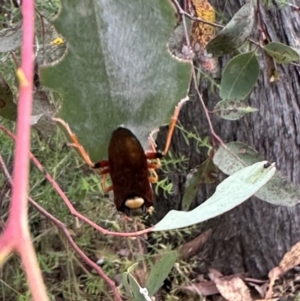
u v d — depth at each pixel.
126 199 0.11
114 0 0.12
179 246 0.37
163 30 0.13
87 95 0.12
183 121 0.36
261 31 0.18
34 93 0.18
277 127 0.36
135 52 0.12
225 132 0.36
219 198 0.08
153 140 0.13
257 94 0.35
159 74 0.13
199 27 0.20
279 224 0.38
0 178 0.24
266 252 0.38
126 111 0.13
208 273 0.39
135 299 0.12
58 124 0.12
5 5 0.27
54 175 0.27
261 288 0.37
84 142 0.13
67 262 0.29
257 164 0.09
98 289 0.29
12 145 0.25
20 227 0.05
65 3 0.12
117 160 0.11
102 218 0.30
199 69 0.29
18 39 0.17
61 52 0.17
